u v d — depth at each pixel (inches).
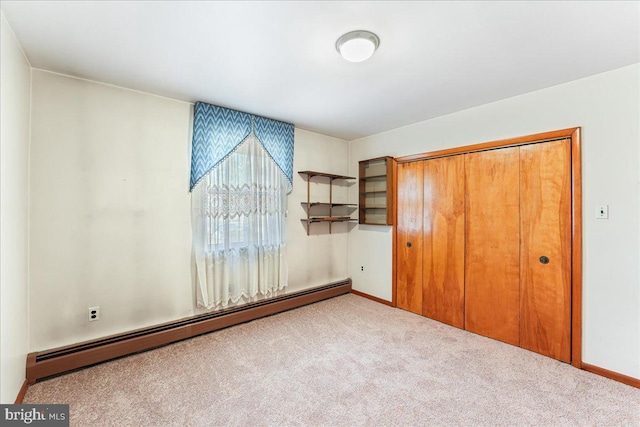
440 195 135.5
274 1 58.8
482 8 60.7
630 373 86.3
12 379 71.4
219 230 123.2
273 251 143.5
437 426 68.9
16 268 73.8
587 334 94.3
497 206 116.3
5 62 65.0
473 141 123.4
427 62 84.6
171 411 73.2
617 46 75.6
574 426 69.0
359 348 108.0
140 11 62.2
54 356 87.3
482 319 120.3
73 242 93.6
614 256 89.4
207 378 87.8
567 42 73.9
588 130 93.9
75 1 58.6
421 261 143.3
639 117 85.0
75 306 93.9
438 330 125.3
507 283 113.3
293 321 134.2
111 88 100.3
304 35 71.3
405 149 152.1
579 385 85.6
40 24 66.7
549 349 102.3
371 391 82.2
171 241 113.8
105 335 99.6
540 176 104.7
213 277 122.3
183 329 112.7
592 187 93.4
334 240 178.1
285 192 147.5
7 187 67.0
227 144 124.6
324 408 74.9
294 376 89.4
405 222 151.2
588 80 93.7
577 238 95.7
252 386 84.0
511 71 90.3
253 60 83.8
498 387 84.4
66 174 92.2
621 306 88.2
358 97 112.5
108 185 100.0
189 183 118.4
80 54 80.2
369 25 66.9
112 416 71.1
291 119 140.7
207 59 83.3
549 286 102.5
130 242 104.5
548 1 58.4
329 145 173.9
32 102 86.3
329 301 164.4
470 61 84.0
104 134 99.2
